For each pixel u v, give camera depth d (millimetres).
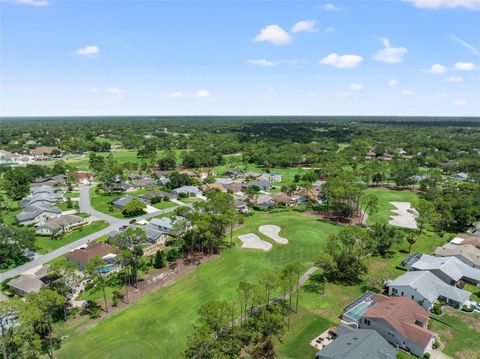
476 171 190500
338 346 48156
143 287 71438
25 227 99500
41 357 50656
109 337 55281
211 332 49531
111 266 77562
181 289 70125
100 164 187375
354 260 74062
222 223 91125
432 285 67125
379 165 181875
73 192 150125
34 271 77438
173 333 56281
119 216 117250
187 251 88562
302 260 83750
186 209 93375
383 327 54594
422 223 102562
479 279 73188
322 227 104750
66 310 63062
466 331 56969
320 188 150750
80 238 97250
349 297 67250
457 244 92625
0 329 51688
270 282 56750
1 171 178750
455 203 114438
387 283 68625
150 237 93375
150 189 156750
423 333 51656
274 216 118062
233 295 67500
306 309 62875
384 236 88812
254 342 53375
